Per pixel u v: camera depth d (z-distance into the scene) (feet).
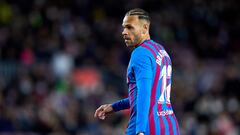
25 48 195.62
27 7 223.30
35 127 157.58
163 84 67.46
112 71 189.26
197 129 169.68
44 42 202.90
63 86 176.24
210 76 198.49
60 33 214.90
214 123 171.73
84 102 173.06
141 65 65.46
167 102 68.33
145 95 63.93
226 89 190.70
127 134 67.00
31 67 179.01
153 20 241.96
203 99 181.78
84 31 223.51
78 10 236.43
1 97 162.20
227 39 249.34
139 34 67.77
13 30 207.21
